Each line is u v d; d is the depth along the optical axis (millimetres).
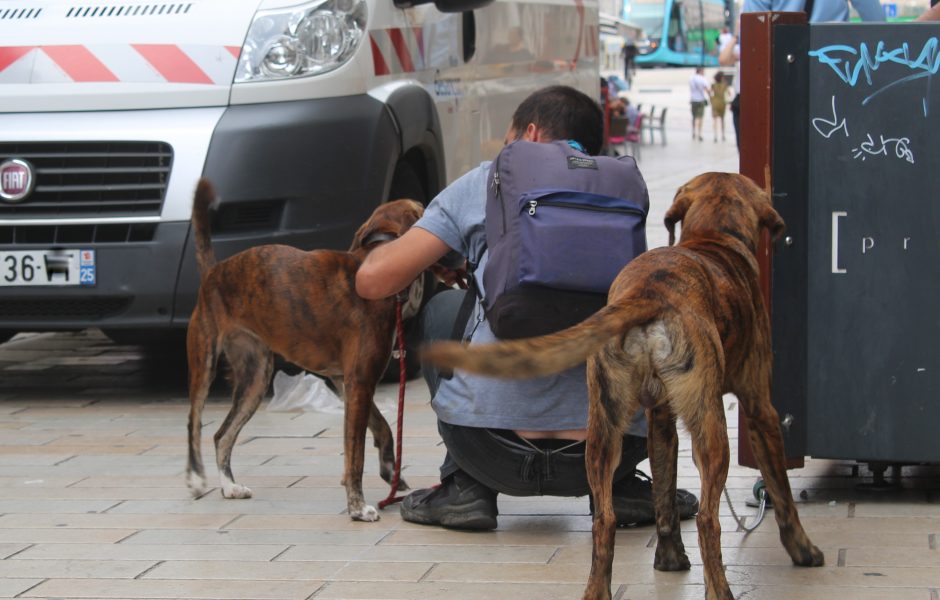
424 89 13078
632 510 8195
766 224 7191
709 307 6363
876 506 8422
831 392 8406
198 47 11562
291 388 11922
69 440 10789
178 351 14992
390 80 12562
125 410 11961
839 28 8234
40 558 7750
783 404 8430
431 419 11258
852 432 8391
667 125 61094
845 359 8375
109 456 10234
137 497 9086
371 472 9688
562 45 19219
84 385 13195
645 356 6234
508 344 5379
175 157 11266
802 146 8320
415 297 12523
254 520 8500
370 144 11805
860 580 7000
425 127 12906
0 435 10992
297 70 11562
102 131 11359
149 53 11562
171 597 7051
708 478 6234
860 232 8297
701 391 6207
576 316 7414
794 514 7211
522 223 7430
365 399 8508
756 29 8266
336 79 11719
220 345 9102
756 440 7168
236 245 11266
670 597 6867
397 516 8555
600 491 6418
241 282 8891
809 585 6938
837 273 8344
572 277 7297
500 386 7828
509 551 7758
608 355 6320
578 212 7465
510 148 7707
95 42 11648
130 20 11789
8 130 11477
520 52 17062
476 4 12797
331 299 8586
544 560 7566
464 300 8125
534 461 7820
